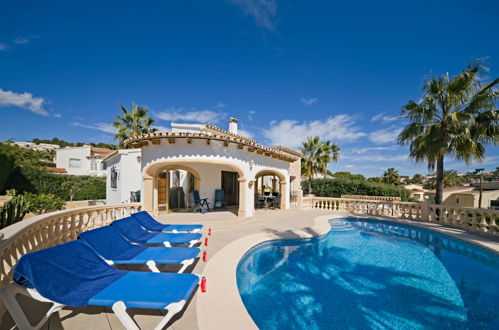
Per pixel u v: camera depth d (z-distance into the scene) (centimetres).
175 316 319
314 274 564
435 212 1123
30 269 261
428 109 1073
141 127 2302
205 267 502
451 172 5525
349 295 463
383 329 357
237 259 556
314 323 372
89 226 674
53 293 268
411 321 379
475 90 984
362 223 1213
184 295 283
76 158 2873
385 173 5022
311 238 842
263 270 587
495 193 3066
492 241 766
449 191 3809
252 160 1142
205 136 928
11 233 311
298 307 417
